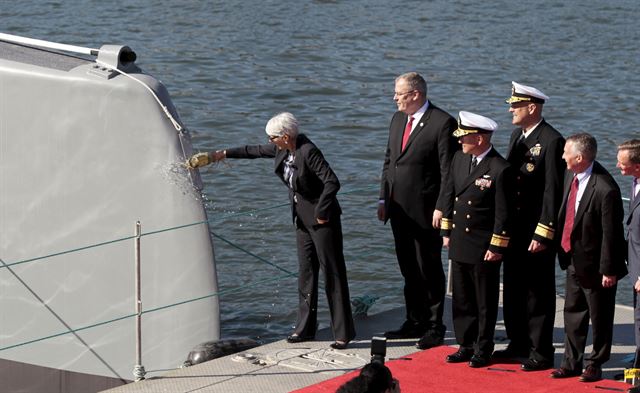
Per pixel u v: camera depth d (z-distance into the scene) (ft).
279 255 136.26
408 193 91.91
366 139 253.65
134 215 92.58
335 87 307.99
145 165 91.45
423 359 88.99
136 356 90.89
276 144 89.30
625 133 267.18
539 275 85.30
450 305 105.81
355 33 393.70
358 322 100.99
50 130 93.09
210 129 262.06
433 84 319.06
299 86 308.19
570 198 82.02
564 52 373.20
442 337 92.84
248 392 82.64
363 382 59.67
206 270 92.58
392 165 93.20
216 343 92.58
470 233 85.76
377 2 463.42
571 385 82.74
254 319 136.26
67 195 93.91
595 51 376.07
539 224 83.10
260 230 141.38
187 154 91.50
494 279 86.38
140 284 87.30
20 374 99.60
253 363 88.63
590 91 313.32
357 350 92.22
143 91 90.43
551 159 83.41
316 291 93.76
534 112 84.38
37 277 96.53
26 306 97.71
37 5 420.77
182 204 91.50
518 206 85.35
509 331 89.10
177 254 92.53
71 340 96.99
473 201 85.20
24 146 94.17
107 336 95.66
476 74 333.62
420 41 384.68
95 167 92.58
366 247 170.09
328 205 88.02
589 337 96.07
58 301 96.48
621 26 424.87
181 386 83.97
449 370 86.43
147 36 376.48
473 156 86.22
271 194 201.46
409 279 94.12
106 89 90.89
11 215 96.07
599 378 83.61
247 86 306.76
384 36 391.24
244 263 134.00
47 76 92.43
